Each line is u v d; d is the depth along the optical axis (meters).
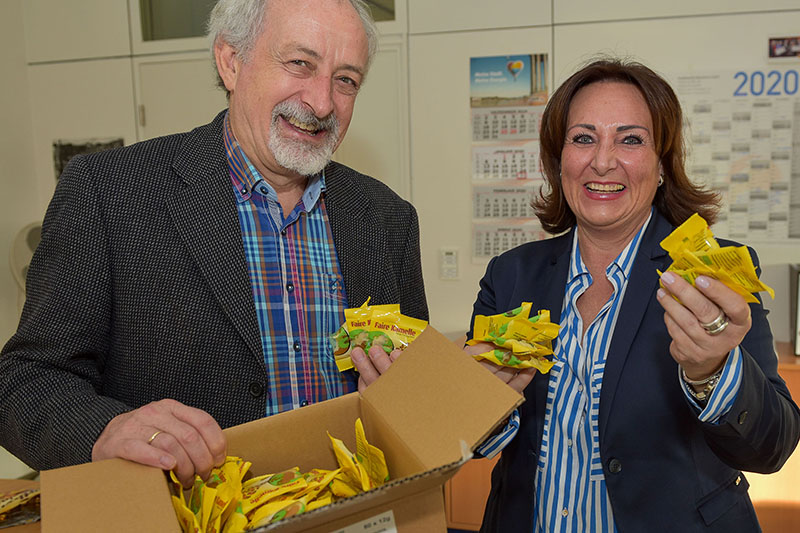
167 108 2.91
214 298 1.08
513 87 2.65
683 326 0.82
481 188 2.74
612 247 1.22
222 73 1.16
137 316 1.06
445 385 0.79
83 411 0.90
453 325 2.84
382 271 1.28
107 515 0.63
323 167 1.14
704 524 1.06
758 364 1.04
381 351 1.00
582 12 2.55
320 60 1.05
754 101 2.47
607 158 1.13
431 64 2.71
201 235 1.08
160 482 0.69
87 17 2.92
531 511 1.18
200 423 0.79
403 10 2.70
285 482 0.80
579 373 1.16
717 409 0.89
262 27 1.06
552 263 1.29
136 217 1.08
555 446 1.17
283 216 1.19
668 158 1.20
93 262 1.05
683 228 0.82
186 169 1.13
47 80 2.99
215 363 1.07
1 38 2.86
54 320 1.02
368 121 2.80
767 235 2.54
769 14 2.41
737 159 2.52
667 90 1.16
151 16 2.89
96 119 2.98
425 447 0.74
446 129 2.73
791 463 2.27
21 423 0.94
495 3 2.62
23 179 2.99
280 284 1.15
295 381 1.13
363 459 0.82
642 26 2.51
